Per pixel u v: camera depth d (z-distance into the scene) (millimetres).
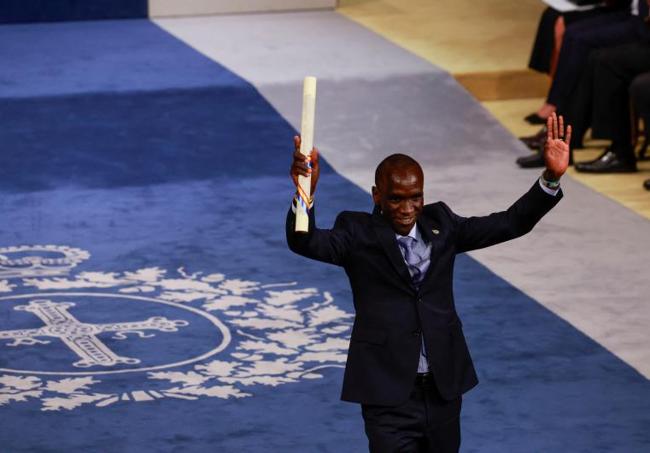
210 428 17266
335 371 19172
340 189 28281
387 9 41625
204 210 26672
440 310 13086
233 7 40656
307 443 16844
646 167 29984
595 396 18453
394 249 12891
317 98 32219
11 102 30734
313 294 22281
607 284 22859
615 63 29078
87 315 21156
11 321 20859
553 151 12875
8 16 38844
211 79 32500
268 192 27891
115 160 29156
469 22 39844
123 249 24312
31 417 17484
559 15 32125
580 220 26219
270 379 18859
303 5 41188
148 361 19438
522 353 19906
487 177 29234
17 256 23844
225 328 20750
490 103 34219
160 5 40000
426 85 33062
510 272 23406
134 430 17188
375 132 31281
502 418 17688
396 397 12883
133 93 31453
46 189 27578
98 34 37656
